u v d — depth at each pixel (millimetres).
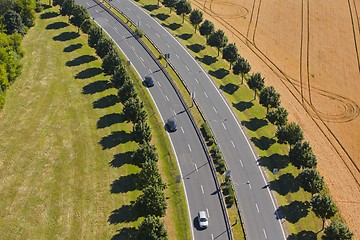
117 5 154375
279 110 106750
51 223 79375
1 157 91625
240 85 123688
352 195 97188
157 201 77750
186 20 151250
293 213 88062
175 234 79750
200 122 107250
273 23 159000
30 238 76375
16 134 97375
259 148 102750
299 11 168250
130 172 91312
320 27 159625
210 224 82688
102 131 100812
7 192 84375
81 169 90812
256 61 137375
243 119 110938
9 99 106562
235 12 163375
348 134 114562
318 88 130250
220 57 134750
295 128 100500
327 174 101625
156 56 129750
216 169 95125
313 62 141125
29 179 87500
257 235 82688
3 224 78312
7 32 127938
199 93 117688
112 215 81812
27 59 121312
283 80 131250
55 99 108562
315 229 85562
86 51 128625
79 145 96500
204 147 99750
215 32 133375
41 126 100188
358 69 140250
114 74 110688
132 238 77750
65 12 138125
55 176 88688
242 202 89000
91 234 78000
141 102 101812
